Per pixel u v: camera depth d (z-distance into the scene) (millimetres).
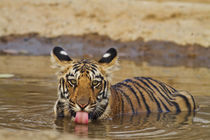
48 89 11852
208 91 12031
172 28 21875
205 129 7941
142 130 7781
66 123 8188
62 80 8641
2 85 12320
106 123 8352
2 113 8883
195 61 19188
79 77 8312
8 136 6559
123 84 10023
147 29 21953
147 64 17750
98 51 21078
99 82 8492
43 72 15023
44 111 9203
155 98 9922
